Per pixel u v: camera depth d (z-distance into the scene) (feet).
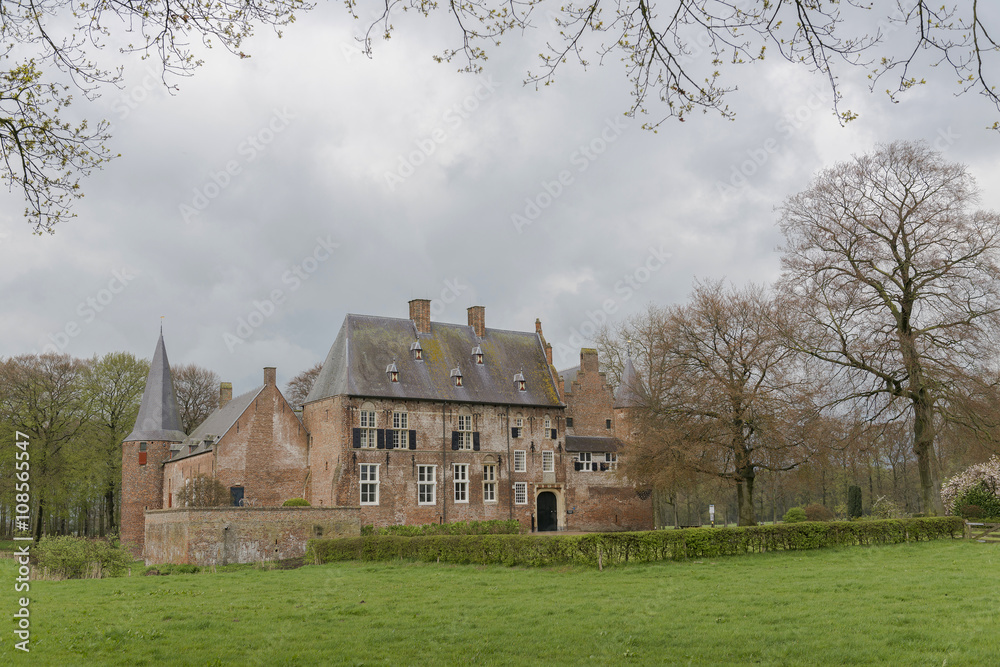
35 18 32.94
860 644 43.50
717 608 56.29
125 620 57.47
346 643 47.93
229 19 34.17
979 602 53.83
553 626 51.90
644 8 32.30
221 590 76.48
